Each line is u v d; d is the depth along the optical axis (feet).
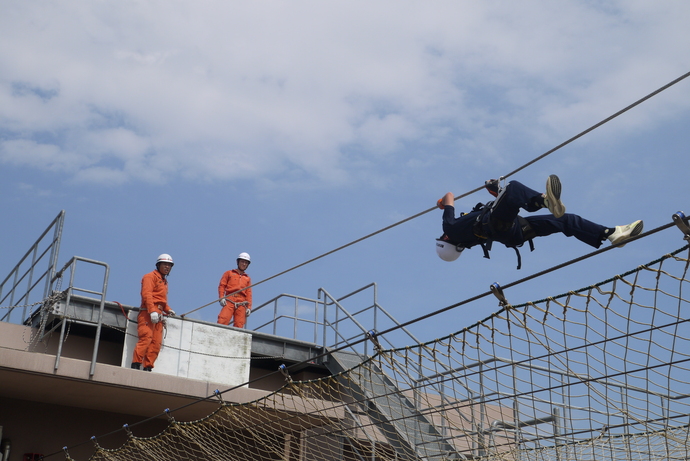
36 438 50.03
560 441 36.60
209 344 52.21
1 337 48.06
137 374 46.83
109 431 52.80
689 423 30.86
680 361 24.27
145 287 49.19
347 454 50.52
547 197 25.90
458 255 30.81
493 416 46.39
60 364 44.42
